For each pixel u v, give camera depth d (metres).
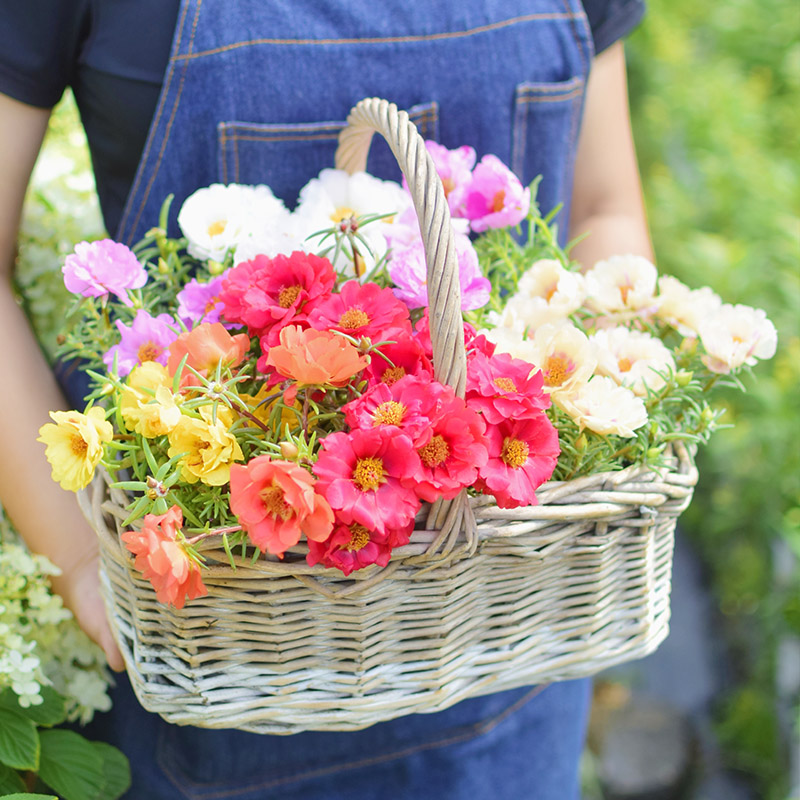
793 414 1.97
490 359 0.69
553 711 1.17
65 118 1.29
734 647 2.25
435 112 0.98
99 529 0.70
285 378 0.68
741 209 2.38
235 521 0.68
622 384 0.80
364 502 0.61
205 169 0.95
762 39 2.87
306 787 1.08
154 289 0.90
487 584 0.73
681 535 2.63
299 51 0.94
